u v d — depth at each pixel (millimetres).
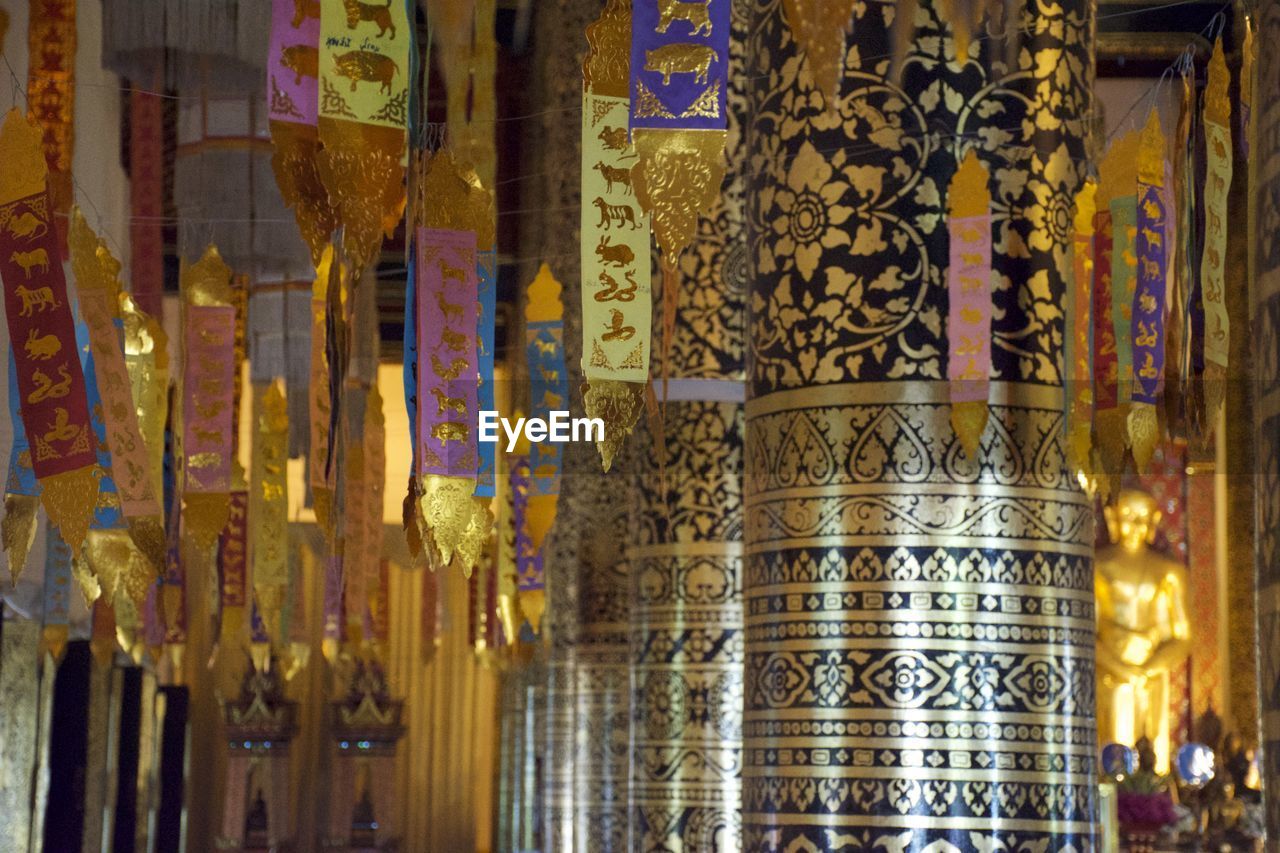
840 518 4156
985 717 4047
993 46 4266
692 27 3393
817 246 4277
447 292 4172
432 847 17234
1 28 5348
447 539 4078
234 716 15055
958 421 4117
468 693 17453
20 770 8719
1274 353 2834
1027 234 4211
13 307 4152
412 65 3887
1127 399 4176
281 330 7992
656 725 6836
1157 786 9156
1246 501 11250
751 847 4270
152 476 5797
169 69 5996
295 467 12312
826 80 2980
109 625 7910
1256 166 2955
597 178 3697
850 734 4074
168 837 12734
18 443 4746
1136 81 4863
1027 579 4109
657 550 6953
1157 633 11133
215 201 7195
